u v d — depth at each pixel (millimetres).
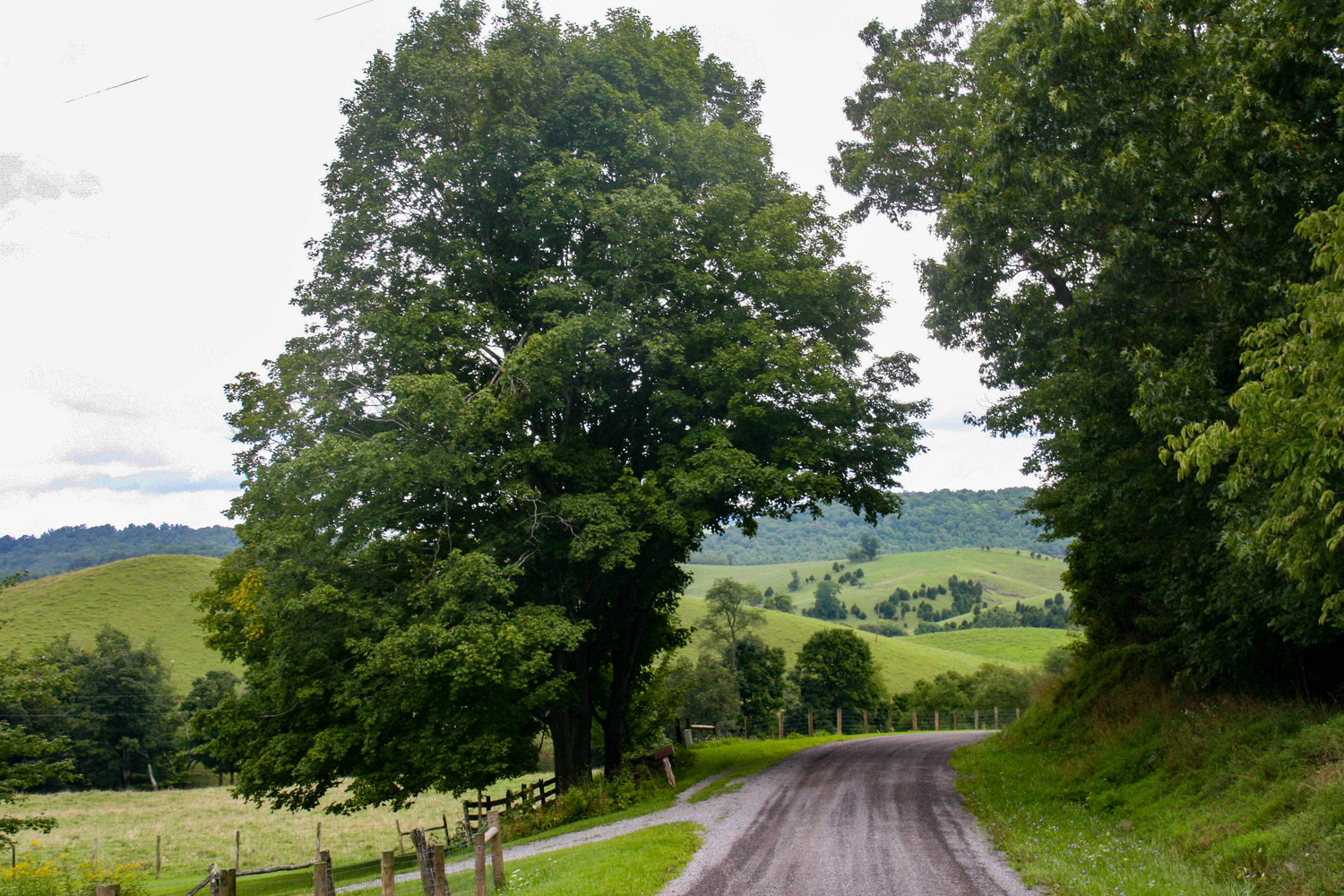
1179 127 14094
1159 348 14859
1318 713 13336
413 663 18547
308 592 19734
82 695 73000
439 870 11383
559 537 22359
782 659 75812
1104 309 15453
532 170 21891
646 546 24188
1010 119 15734
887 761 25438
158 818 48219
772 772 23438
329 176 23656
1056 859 11273
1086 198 14609
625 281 21969
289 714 21688
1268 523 9328
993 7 20344
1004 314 19000
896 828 14664
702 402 23266
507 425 21953
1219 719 15180
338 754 19906
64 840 40656
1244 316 13602
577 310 22641
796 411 23656
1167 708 17953
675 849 13250
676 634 30906
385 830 42438
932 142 22844
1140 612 24125
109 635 81812
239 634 24234
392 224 23359
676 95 25078
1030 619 170375
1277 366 9445
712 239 24312
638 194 21781
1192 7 14617
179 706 81875
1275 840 9938
